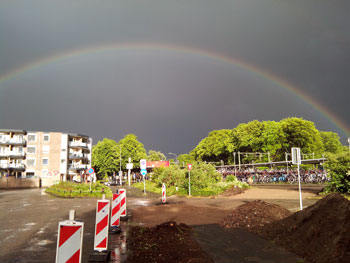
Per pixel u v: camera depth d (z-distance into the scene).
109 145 82.56
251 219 11.18
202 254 7.39
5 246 8.92
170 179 34.59
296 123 65.38
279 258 6.97
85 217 15.06
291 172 49.50
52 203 23.41
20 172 72.62
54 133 75.62
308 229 8.02
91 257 7.09
